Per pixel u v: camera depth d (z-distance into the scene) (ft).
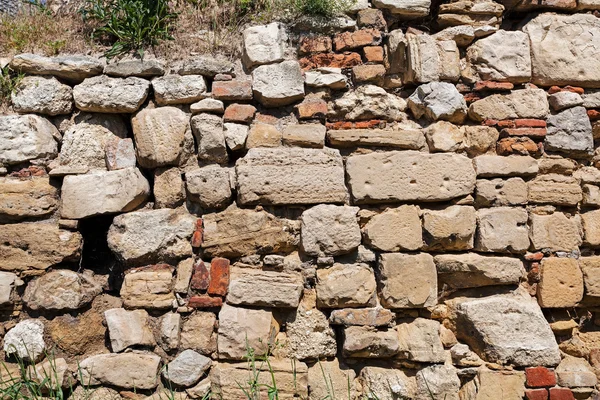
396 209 11.87
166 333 11.40
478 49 12.71
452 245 11.88
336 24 12.71
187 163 12.19
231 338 11.25
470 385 11.35
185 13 13.55
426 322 11.62
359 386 11.45
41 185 11.85
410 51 12.44
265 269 11.67
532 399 11.18
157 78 12.24
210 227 11.75
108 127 12.34
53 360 11.08
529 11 13.26
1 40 13.14
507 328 11.41
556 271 12.07
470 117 12.59
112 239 11.69
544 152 12.58
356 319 11.46
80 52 12.88
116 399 11.20
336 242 11.57
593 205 12.59
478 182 12.07
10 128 11.88
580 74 12.81
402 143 12.10
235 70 12.58
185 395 11.18
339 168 11.85
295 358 11.41
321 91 12.37
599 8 13.25
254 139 12.01
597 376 11.93
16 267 11.59
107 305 11.90
